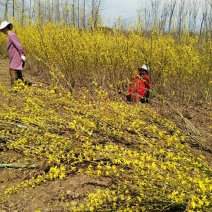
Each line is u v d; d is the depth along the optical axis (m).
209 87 5.35
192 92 5.64
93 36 6.20
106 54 5.70
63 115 3.78
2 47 11.88
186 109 5.04
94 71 5.82
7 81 6.92
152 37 5.77
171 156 2.24
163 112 4.67
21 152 3.43
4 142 3.63
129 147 3.23
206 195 1.83
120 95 5.29
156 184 2.16
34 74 7.85
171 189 2.10
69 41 5.77
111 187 2.61
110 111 3.39
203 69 5.42
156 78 5.57
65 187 2.88
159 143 2.81
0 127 3.53
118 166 2.68
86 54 5.79
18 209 2.66
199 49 6.39
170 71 5.48
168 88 5.59
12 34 6.00
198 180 1.85
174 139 2.67
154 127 2.72
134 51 5.80
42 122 3.25
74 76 5.57
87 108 3.42
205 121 4.56
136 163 2.05
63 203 2.70
